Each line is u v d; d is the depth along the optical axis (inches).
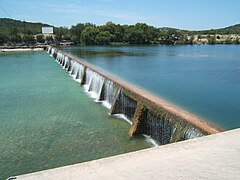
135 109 858.1
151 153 363.9
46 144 738.8
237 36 7623.0
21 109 1079.0
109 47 4741.6
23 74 1977.1
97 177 305.3
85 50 3747.5
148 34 5831.7
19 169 614.9
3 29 6294.3
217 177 300.5
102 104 1136.2
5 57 3339.1
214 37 7096.5
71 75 1931.6
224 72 1680.6
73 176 308.3
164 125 681.0
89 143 735.1
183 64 2118.6
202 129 553.9
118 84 1032.8
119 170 320.2
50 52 3875.5
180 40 6412.4
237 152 359.9
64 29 6742.1
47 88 1472.7
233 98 978.1
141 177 303.4
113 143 729.0
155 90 1107.9
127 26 6028.5
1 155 680.4
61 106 1114.1
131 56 2824.8
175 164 331.6
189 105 872.9
